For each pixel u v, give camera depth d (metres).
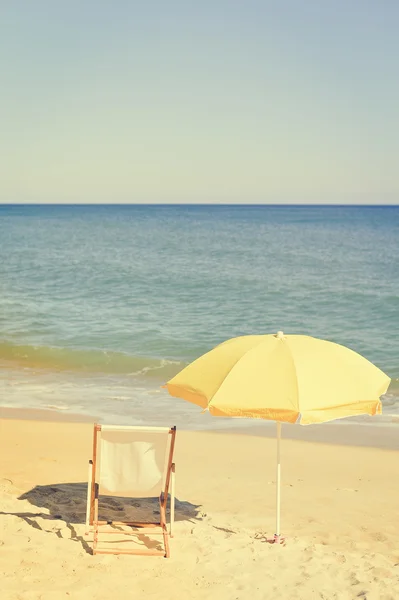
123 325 22.75
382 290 31.14
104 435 6.22
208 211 197.25
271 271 38.66
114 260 44.25
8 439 10.68
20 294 29.53
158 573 5.67
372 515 7.80
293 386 5.50
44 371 16.55
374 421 12.53
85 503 7.43
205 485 8.75
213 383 5.72
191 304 27.50
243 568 5.92
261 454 10.34
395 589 5.60
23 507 7.20
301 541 6.71
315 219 125.12
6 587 5.20
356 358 6.11
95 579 5.45
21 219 119.81
